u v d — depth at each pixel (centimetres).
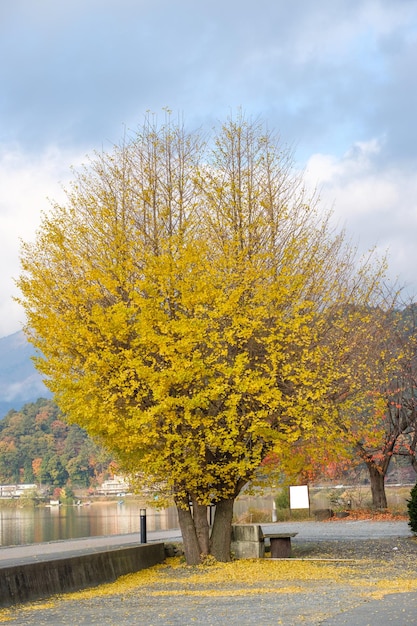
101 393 1678
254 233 1825
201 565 1788
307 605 1131
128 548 1778
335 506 3831
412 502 2261
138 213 1827
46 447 15412
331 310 1923
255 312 1689
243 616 1055
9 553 2012
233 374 1658
